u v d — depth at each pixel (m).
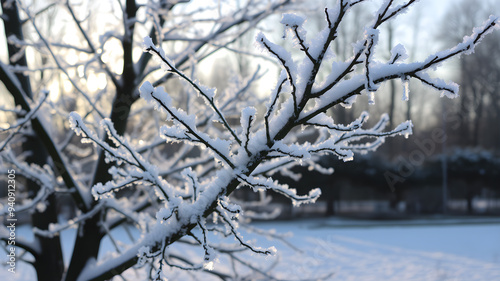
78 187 3.41
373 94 1.58
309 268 11.27
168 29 3.75
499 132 38.69
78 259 3.33
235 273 3.71
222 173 1.93
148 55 3.60
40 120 3.24
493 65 34.97
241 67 17.20
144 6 3.46
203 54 3.87
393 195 28.16
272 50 1.47
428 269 12.25
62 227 3.29
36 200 3.43
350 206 31.42
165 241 1.99
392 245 16.64
